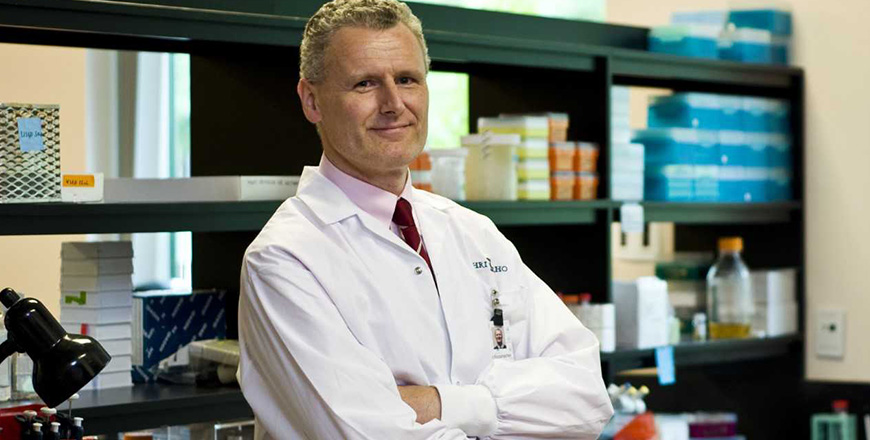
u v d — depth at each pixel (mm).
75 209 2643
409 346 2172
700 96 4242
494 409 2193
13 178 2596
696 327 4301
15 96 3611
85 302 3014
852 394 4453
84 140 3814
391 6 2195
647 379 4711
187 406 2889
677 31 4156
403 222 2273
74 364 2064
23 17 2572
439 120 5102
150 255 3787
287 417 2150
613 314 3793
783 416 4586
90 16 2660
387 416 2033
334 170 2252
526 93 3975
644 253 4801
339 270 2150
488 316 2363
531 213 3564
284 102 3283
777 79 4500
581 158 3738
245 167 3398
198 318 3229
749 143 4426
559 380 2275
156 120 4020
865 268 4449
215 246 3420
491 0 5418
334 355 2047
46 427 2342
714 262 4570
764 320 4445
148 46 3258
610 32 4078
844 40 4484
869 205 4438
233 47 3275
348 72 2146
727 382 4711
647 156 4176
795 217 4586
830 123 4523
